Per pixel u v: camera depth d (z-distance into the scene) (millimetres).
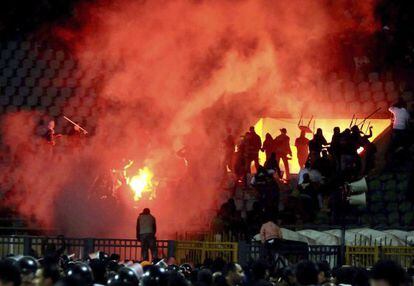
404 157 96500
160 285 33438
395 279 24828
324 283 39281
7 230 93625
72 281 27953
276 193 85750
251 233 83562
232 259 71312
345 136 90250
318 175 89312
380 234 79500
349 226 86000
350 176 89000
